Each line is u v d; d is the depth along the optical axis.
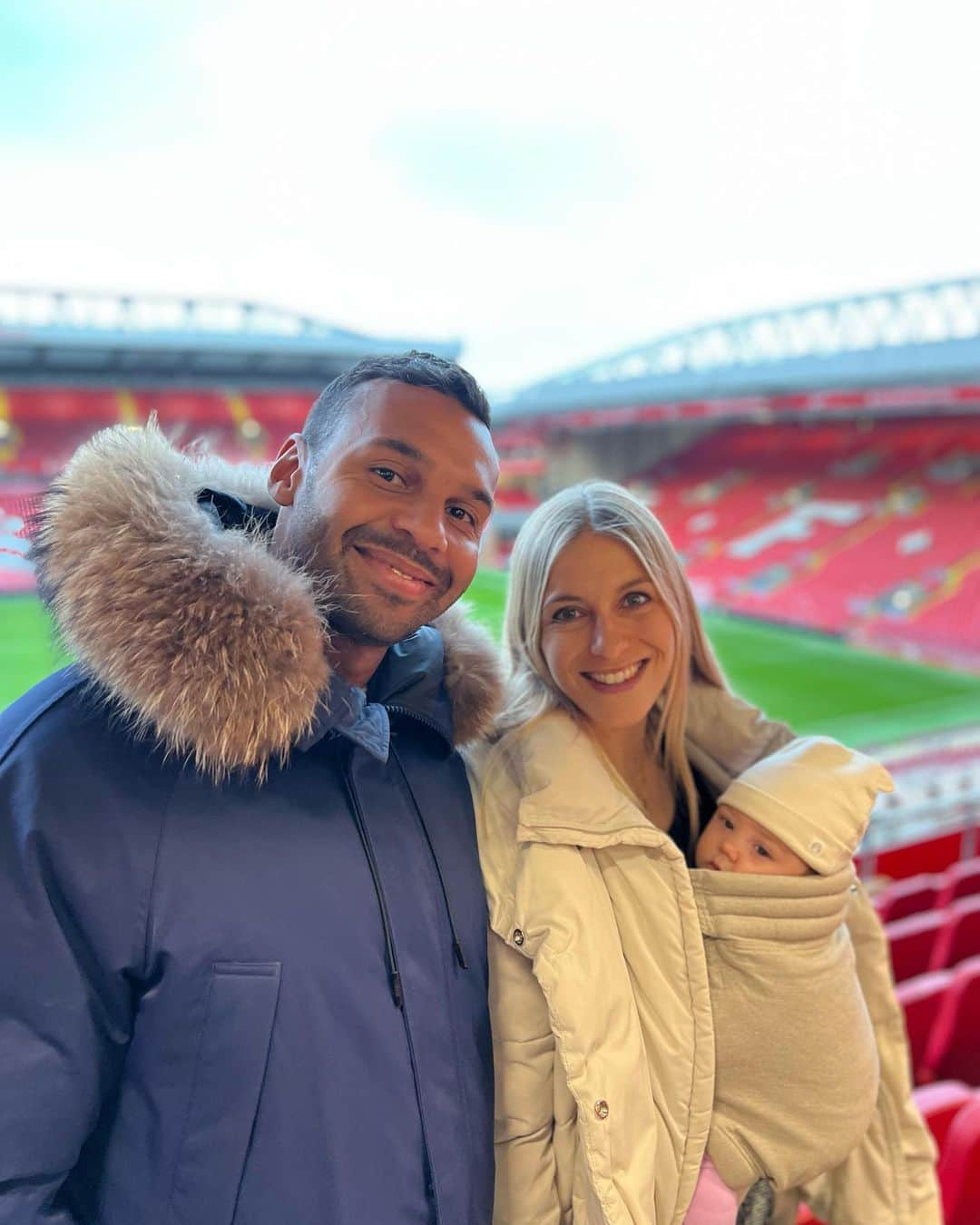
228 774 0.70
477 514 0.78
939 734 9.09
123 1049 0.70
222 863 0.69
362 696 0.77
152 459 0.72
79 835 0.66
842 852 0.91
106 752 0.69
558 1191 0.87
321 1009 0.70
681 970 0.87
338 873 0.73
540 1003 0.85
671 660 1.01
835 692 11.24
